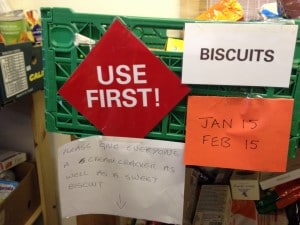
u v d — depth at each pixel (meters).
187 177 0.84
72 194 0.62
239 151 0.51
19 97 0.85
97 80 0.51
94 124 0.55
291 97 0.48
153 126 0.53
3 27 0.83
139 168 0.57
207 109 0.50
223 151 0.52
